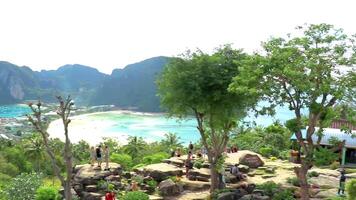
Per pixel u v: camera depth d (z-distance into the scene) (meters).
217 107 31.09
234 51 32.00
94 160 35.19
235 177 33.50
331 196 28.12
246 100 30.23
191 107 31.58
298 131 24.27
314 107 22.98
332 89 22.59
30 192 38.12
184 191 32.19
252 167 38.06
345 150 44.44
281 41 24.44
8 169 79.75
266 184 30.09
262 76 23.83
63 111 22.22
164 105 32.81
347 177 34.69
